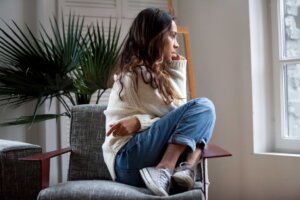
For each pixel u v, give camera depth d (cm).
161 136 171
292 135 271
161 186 155
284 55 274
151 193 158
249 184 277
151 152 172
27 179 217
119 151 178
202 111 169
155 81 180
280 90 274
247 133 277
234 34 285
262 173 269
